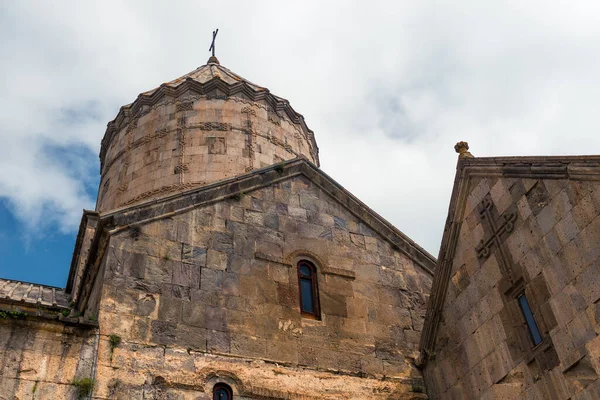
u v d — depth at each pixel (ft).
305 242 50.60
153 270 43.50
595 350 32.91
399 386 45.16
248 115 74.54
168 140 71.56
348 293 49.24
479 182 43.24
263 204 51.24
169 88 75.97
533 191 38.58
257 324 44.14
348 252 51.78
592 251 33.83
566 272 35.29
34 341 36.86
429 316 45.85
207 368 40.40
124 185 70.49
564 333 34.86
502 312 39.73
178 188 67.15
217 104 74.43
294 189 53.67
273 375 42.09
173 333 41.11
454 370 43.09
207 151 70.18
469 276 42.96
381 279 51.39
